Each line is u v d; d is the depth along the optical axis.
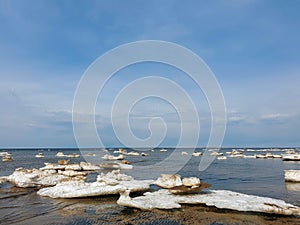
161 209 15.84
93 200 18.33
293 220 13.81
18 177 24.14
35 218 14.43
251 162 57.53
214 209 15.80
